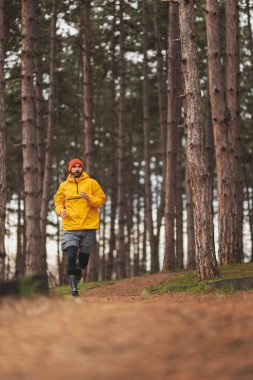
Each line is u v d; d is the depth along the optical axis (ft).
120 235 76.07
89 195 30.76
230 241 45.06
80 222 30.73
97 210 31.42
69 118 93.09
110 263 95.35
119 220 76.13
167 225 59.26
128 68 96.78
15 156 88.53
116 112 107.55
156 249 100.53
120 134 76.64
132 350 12.84
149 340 13.56
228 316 15.70
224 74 73.92
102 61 88.53
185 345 13.00
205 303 19.12
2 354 13.00
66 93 83.76
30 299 19.11
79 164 31.12
